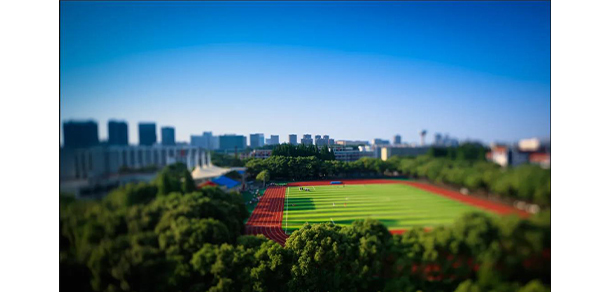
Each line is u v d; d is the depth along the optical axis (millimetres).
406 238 26844
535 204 26156
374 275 26000
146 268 25234
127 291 24781
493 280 23984
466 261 24906
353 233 27391
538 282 23672
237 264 25188
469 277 24625
